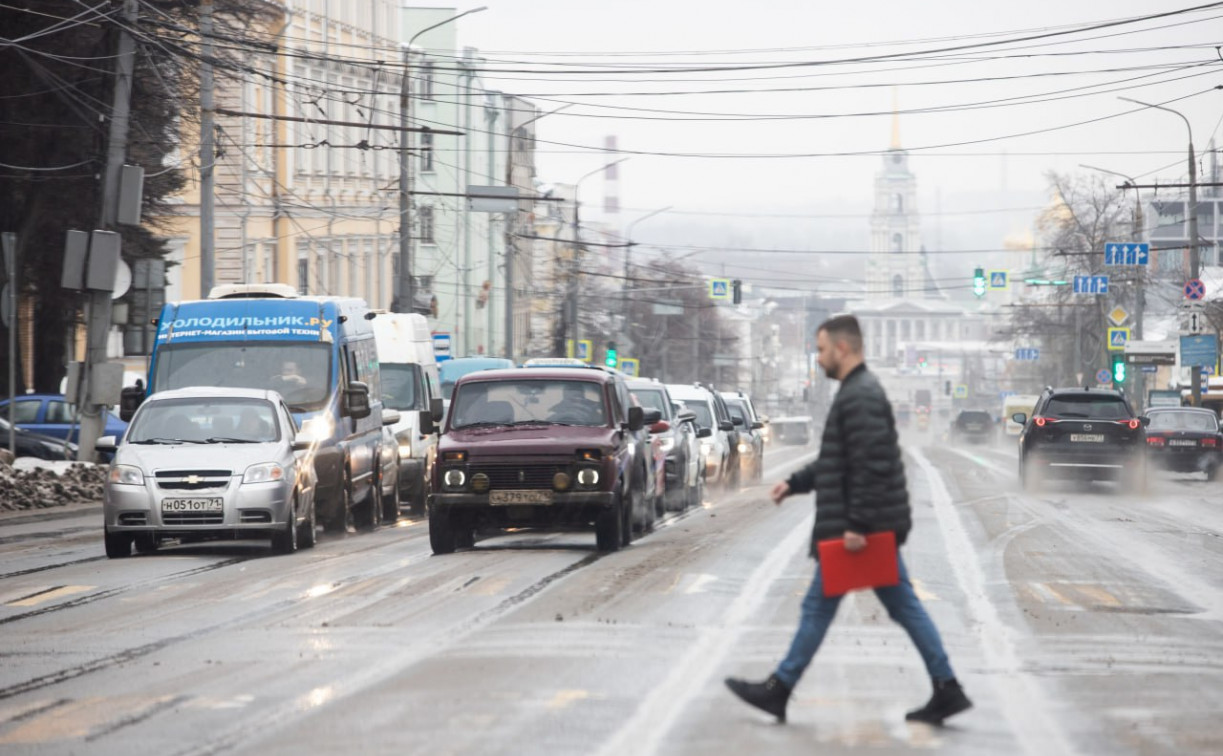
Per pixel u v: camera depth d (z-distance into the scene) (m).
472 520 47.53
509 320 164.62
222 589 38.34
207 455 48.62
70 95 96.75
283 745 20.23
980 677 25.70
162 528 47.72
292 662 26.91
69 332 110.62
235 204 144.88
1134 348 177.25
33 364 108.25
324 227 169.50
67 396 81.69
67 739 20.77
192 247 144.50
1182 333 151.88
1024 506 74.31
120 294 80.44
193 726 21.55
